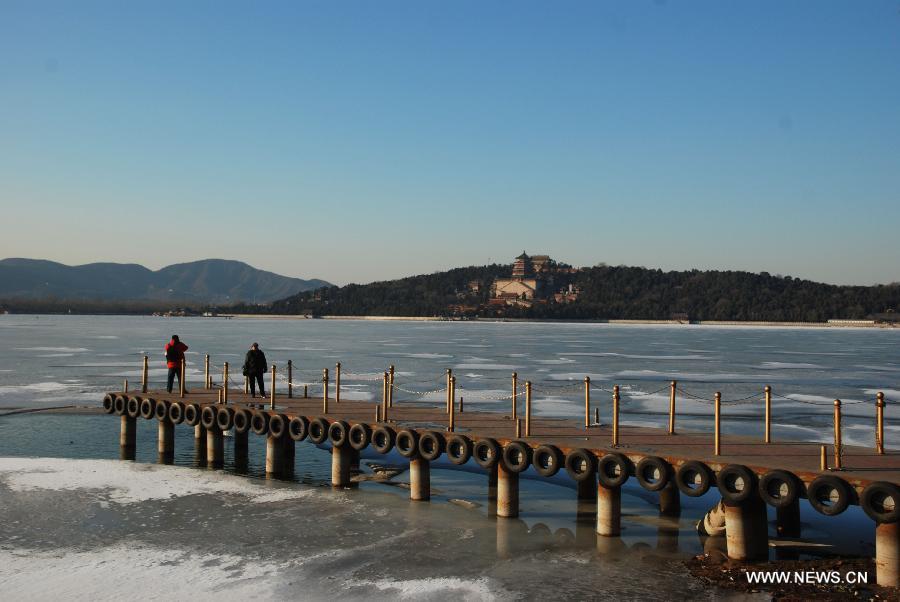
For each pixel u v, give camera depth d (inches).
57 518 892.6
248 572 730.8
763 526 764.6
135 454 1304.1
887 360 4023.1
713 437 937.5
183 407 1246.9
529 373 2997.0
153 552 783.1
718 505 855.7
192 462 1245.7
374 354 4188.0
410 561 769.6
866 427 1646.2
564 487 1093.8
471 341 5994.1
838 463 731.4
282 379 2561.5
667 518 939.3
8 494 989.2
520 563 767.7
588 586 707.4
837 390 2474.2
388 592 688.4
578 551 807.7
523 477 1158.3
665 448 855.7
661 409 1918.1
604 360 3843.5
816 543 843.4
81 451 1321.4
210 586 694.5
